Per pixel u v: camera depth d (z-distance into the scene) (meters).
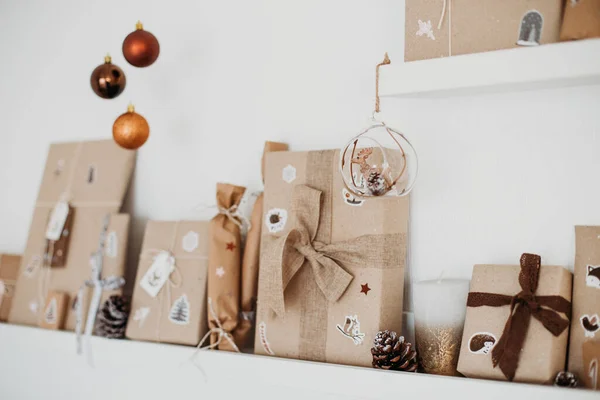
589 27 1.09
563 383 1.13
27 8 2.11
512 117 1.32
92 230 1.81
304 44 1.58
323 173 1.43
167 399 1.67
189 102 1.76
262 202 1.54
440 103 1.40
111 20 1.91
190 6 1.76
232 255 1.54
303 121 1.58
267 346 1.44
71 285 1.82
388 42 1.46
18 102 2.12
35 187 2.07
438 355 1.27
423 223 1.41
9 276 1.96
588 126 1.25
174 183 1.78
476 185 1.36
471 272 1.36
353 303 1.35
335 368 1.31
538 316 1.17
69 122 2.00
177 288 1.60
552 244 1.28
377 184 1.27
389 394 1.24
